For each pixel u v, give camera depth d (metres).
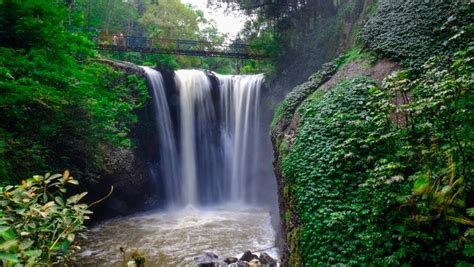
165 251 9.85
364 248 4.67
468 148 3.71
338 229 5.11
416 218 4.05
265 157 18.42
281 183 8.05
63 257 2.95
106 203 13.13
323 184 5.88
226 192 19.78
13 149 6.43
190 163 18.69
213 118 20.12
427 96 4.45
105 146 12.72
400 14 9.13
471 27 5.04
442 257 3.97
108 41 19.84
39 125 7.54
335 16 15.35
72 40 7.50
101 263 8.91
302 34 17.48
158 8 41.38
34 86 5.80
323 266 4.79
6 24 6.42
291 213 6.49
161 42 25.00
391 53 8.35
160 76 17.75
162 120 17.39
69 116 8.93
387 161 4.77
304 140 7.12
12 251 2.07
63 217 2.74
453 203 3.76
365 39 9.70
